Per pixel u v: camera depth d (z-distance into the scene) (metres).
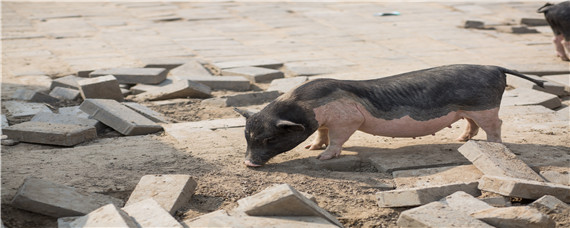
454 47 16.05
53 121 8.93
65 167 7.17
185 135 8.60
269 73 13.01
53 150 7.90
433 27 19.08
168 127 9.07
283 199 5.42
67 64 14.43
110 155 7.68
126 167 7.21
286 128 7.11
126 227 5.09
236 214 5.55
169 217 5.45
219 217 5.45
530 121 9.25
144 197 6.10
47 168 7.11
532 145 7.99
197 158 7.61
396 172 7.05
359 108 7.32
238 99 10.99
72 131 8.19
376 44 16.69
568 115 9.57
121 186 6.60
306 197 6.04
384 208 6.23
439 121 7.47
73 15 22.09
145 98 11.32
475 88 7.45
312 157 7.56
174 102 11.02
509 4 23.34
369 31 18.62
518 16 20.80
